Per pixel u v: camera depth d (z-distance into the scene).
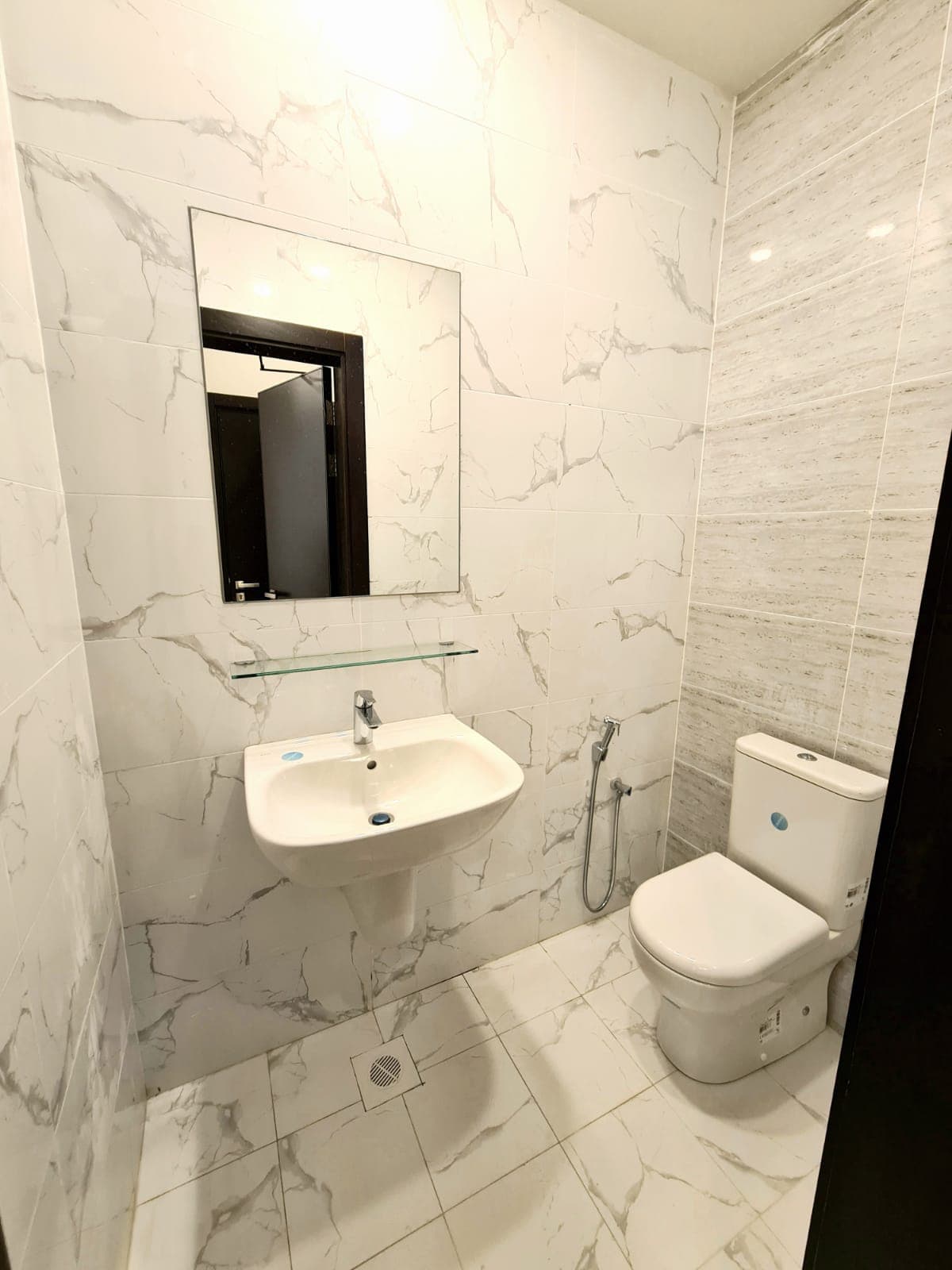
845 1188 0.62
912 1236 0.55
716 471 1.64
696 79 1.41
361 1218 1.00
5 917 0.58
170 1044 1.21
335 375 1.13
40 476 0.82
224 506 1.07
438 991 1.52
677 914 1.26
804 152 1.33
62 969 0.74
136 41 0.87
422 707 1.37
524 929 1.68
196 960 1.20
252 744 1.18
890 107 1.15
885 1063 0.57
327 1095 1.22
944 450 1.13
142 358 0.96
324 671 1.23
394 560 1.26
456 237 1.19
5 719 0.62
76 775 0.88
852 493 1.29
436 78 1.10
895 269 1.17
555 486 1.44
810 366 1.36
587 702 1.63
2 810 0.60
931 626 0.50
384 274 1.13
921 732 0.51
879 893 0.56
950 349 1.10
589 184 1.32
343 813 1.17
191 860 1.16
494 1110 1.20
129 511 0.99
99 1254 0.81
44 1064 0.65
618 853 1.83
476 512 1.34
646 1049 1.35
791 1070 1.31
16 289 0.78
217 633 1.10
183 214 0.95
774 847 1.40
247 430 1.07
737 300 1.53
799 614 1.44
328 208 1.06
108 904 1.01
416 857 0.97
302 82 0.99
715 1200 1.04
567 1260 0.95
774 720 1.53
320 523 1.17
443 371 1.23
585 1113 1.20
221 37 0.92
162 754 1.10
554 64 1.21
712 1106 1.22
